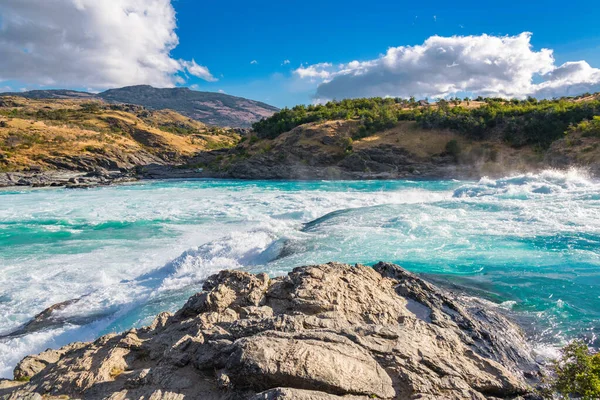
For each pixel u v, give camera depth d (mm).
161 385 4848
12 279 13922
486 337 6539
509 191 24797
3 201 40062
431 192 34594
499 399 4926
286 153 73875
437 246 13641
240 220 23453
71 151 95938
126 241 19312
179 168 87000
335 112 92000
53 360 6355
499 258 11984
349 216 20078
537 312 8148
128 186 56938
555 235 14102
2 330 10180
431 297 7672
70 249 18078
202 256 14797
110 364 5438
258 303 7000
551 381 5469
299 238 15367
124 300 11305
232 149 98688
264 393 4238
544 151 57125
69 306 11055
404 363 5027
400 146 67688
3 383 5609
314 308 6414
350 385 4508
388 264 9008
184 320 6699
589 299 8680
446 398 4570
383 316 6484
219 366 5055
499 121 68000
